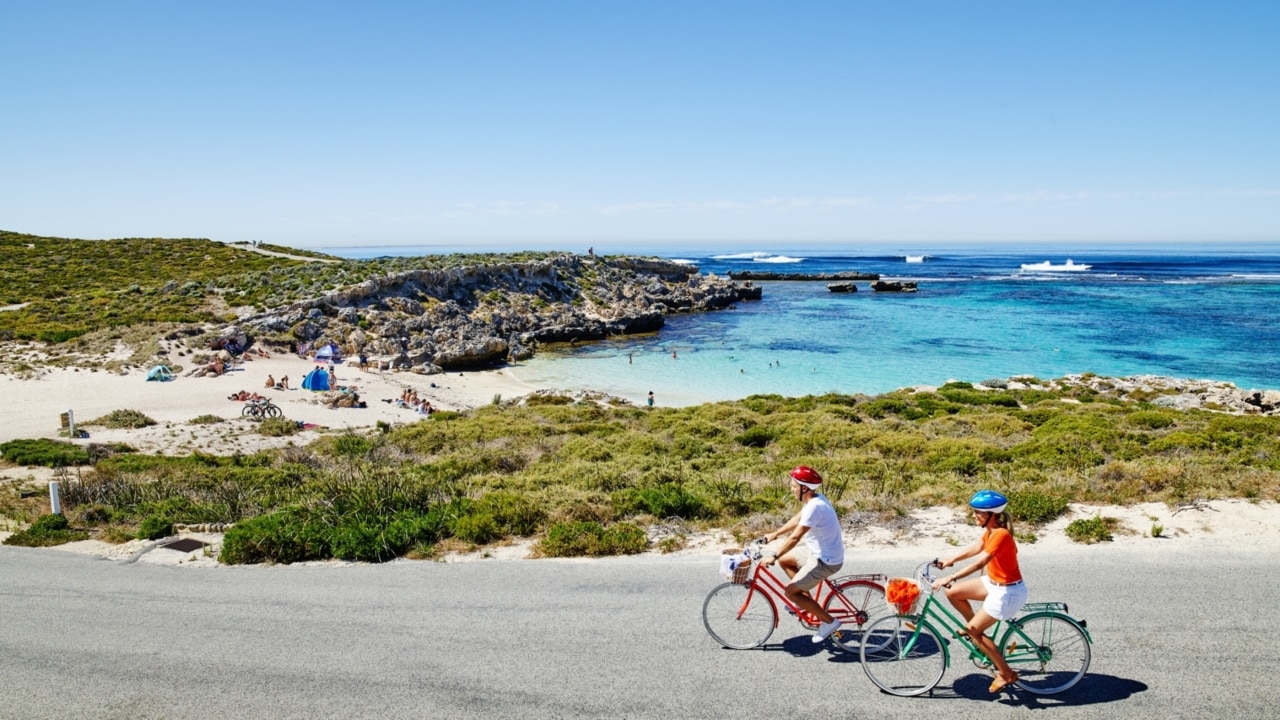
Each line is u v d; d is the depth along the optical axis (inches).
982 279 6254.9
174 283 2918.3
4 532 609.6
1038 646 282.4
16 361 1856.5
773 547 329.7
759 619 328.8
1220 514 490.9
